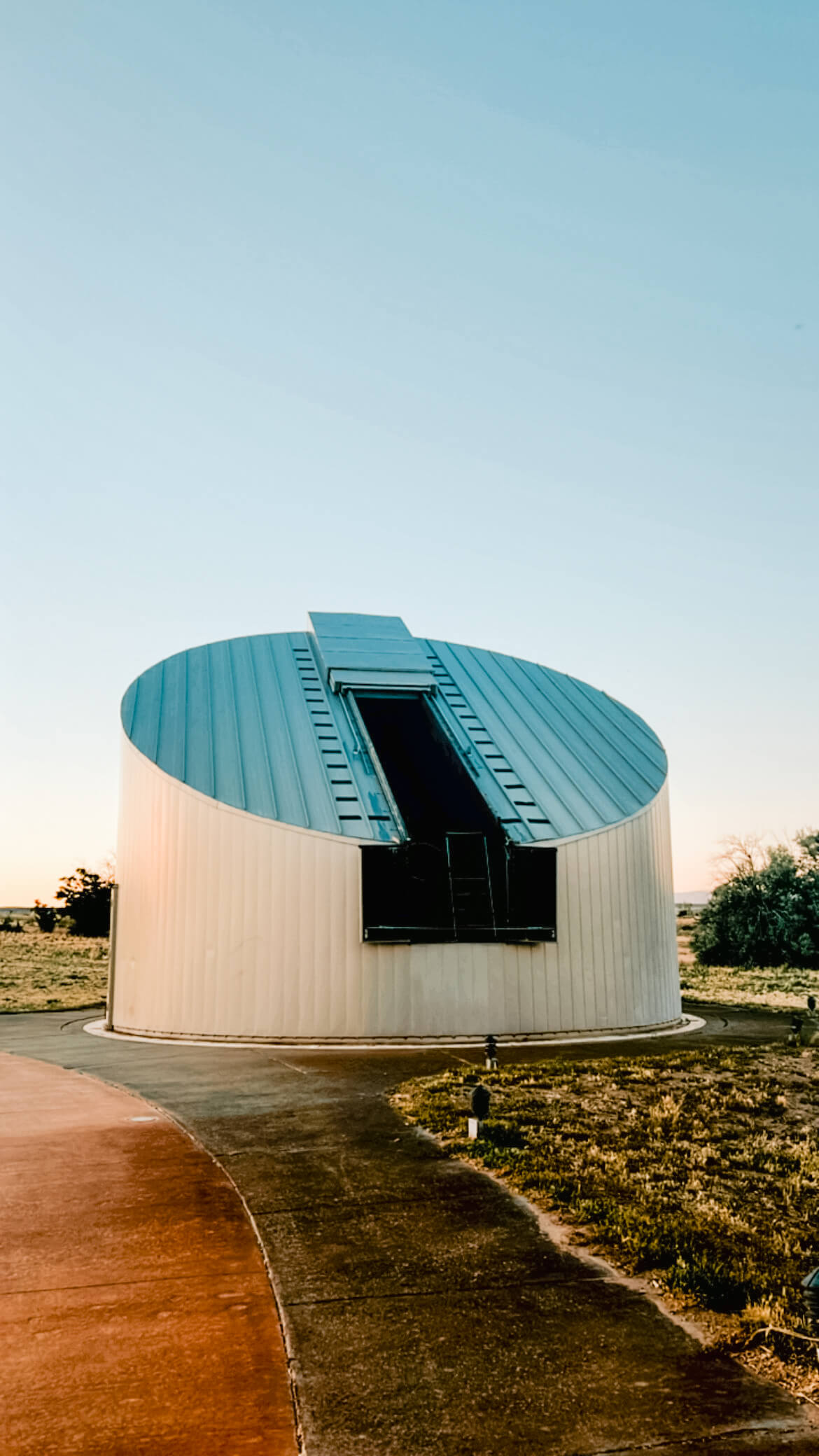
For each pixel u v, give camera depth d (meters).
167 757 22.75
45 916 63.56
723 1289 5.69
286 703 26.62
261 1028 19.69
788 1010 28.89
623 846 22.42
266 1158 9.12
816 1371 4.80
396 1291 5.82
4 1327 5.33
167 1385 4.66
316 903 20.02
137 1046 19.72
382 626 32.28
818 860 51.94
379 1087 13.22
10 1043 21.20
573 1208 7.33
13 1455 4.02
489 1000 20.03
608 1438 4.20
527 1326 5.31
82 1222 7.17
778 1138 9.85
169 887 21.53
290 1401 4.52
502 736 26.23
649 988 22.34
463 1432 4.25
